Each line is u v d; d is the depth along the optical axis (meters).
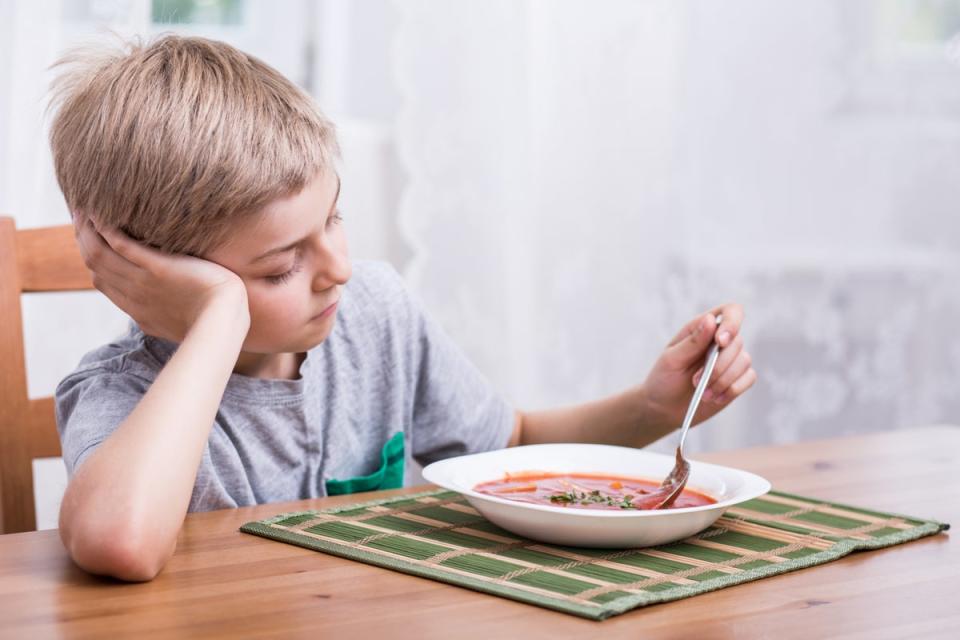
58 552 0.79
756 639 0.62
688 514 0.76
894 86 2.76
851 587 0.72
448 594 0.69
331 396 1.20
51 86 1.04
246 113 0.92
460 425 1.31
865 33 2.72
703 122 2.61
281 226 0.92
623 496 0.90
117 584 0.71
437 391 1.31
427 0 2.30
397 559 0.76
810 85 2.69
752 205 2.67
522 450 0.96
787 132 2.69
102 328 2.04
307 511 0.90
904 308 2.81
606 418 1.25
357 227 2.28
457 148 2.34
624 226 2.53
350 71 2.42
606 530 0.76
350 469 1.22
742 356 1.15
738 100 2.63
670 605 0.68
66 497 0.78
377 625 0.63
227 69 0.95
